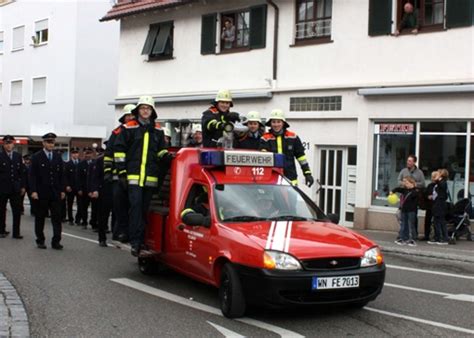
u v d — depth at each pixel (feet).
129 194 28.27
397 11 50.31
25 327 19.85
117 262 33.50
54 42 104.47
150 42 73.92
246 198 24.59
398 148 50.57
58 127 94.94
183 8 70.18
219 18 66.44
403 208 42.78
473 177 46.26
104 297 25.07
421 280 30.07
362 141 52.08
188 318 21.81
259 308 23.17
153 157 28.45
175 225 26.25
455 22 46.60
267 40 60.70
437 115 47.50
